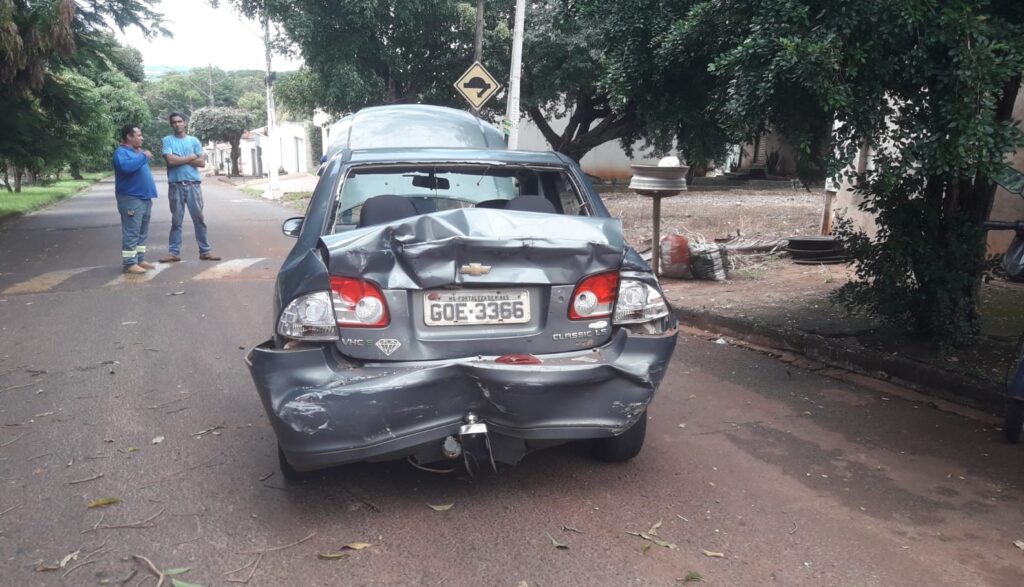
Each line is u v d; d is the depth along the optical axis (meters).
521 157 4.50
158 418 4.68
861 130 4.79
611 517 3.42
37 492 3.65
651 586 2.88
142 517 3.41
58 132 17.64
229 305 7.99
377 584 2.88
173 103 83.06
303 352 3.18
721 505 3.56
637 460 4.07
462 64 19.05
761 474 3.91
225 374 5.59
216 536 3.24
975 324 5.67
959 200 5.49
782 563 3.06
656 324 3.57
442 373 3.13
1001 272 5.32
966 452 4.20
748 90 4.96
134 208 9.77
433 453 3.30
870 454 4.18
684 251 8.83
